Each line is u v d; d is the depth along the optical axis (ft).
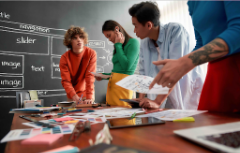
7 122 6.90
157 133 1.05
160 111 2.10
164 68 1.42
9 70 7.13
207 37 2.05
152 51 3.86
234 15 1.37
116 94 4.01
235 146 0.67
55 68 8.24
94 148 0.55
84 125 1.21
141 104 2.56
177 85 3.54
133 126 1.24
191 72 4.06
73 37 4.72
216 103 2.09
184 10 8.39
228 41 1.29
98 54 9.54
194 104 3.97
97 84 9.14
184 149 0.75
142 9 2.88
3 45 7.07
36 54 7.79
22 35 7.52
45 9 8.20
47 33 8.16
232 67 1.94
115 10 10.31
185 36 3.50
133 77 2.45
